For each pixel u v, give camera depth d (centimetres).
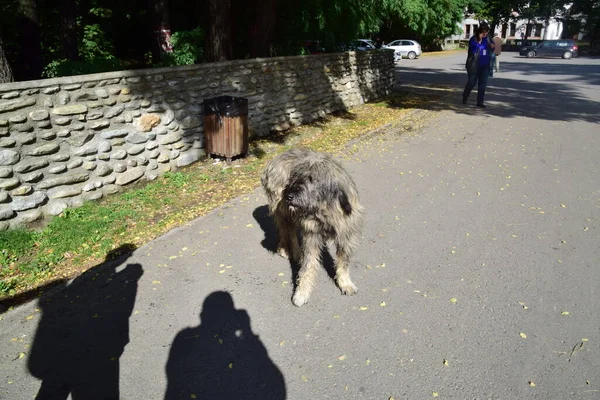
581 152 923
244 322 401
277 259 507
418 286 453
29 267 493
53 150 607
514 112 1341
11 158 565
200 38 1230
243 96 938
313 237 401
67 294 447
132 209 634
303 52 1304
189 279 467
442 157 882
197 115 826
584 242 544
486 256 510
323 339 379
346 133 1063
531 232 569
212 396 324
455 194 693
